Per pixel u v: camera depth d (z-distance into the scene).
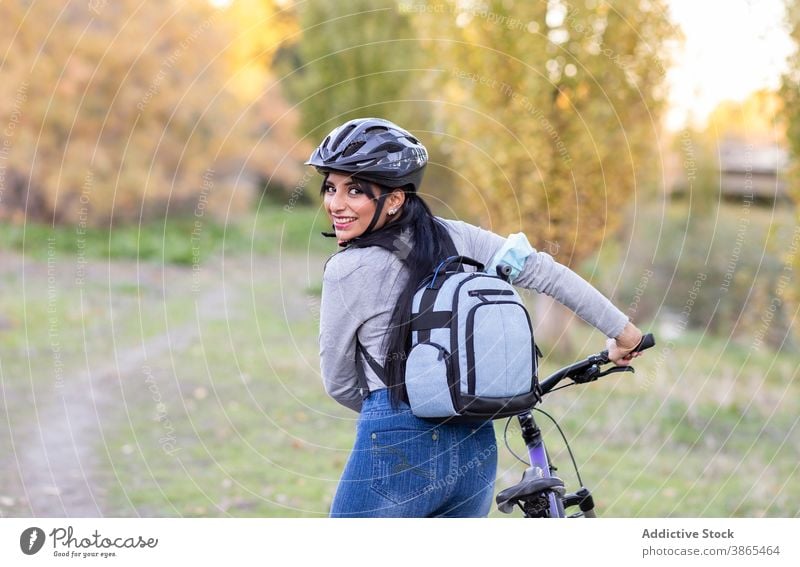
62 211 16.39
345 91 14.72
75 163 16.14
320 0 15.08
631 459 6.58
